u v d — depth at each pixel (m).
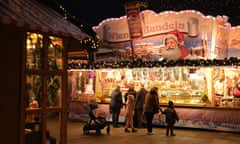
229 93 14.25
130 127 15.21
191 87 15.03
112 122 15.88
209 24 15.30
